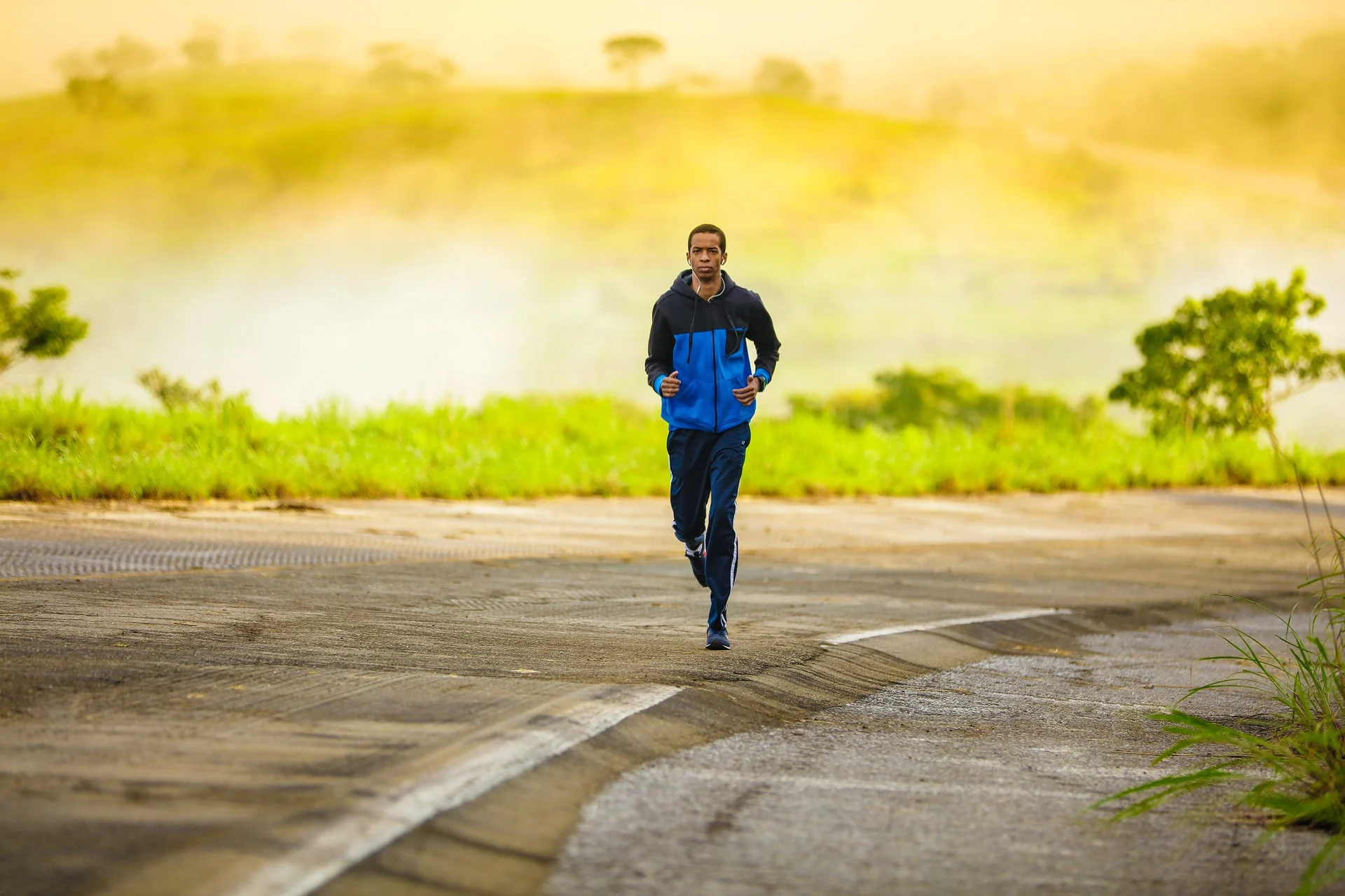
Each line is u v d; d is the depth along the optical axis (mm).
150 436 54875
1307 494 70875
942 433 76438
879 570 36938
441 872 10562
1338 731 15117
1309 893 11016
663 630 23969
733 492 22062
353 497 51375
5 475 43938
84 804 11133
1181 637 28375
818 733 17203
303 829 10617
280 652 19328
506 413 69688
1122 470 75438
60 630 20016
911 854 11875
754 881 10984
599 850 11602
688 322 22078
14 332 86688
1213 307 90062
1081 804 13930
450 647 20766
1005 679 22453
